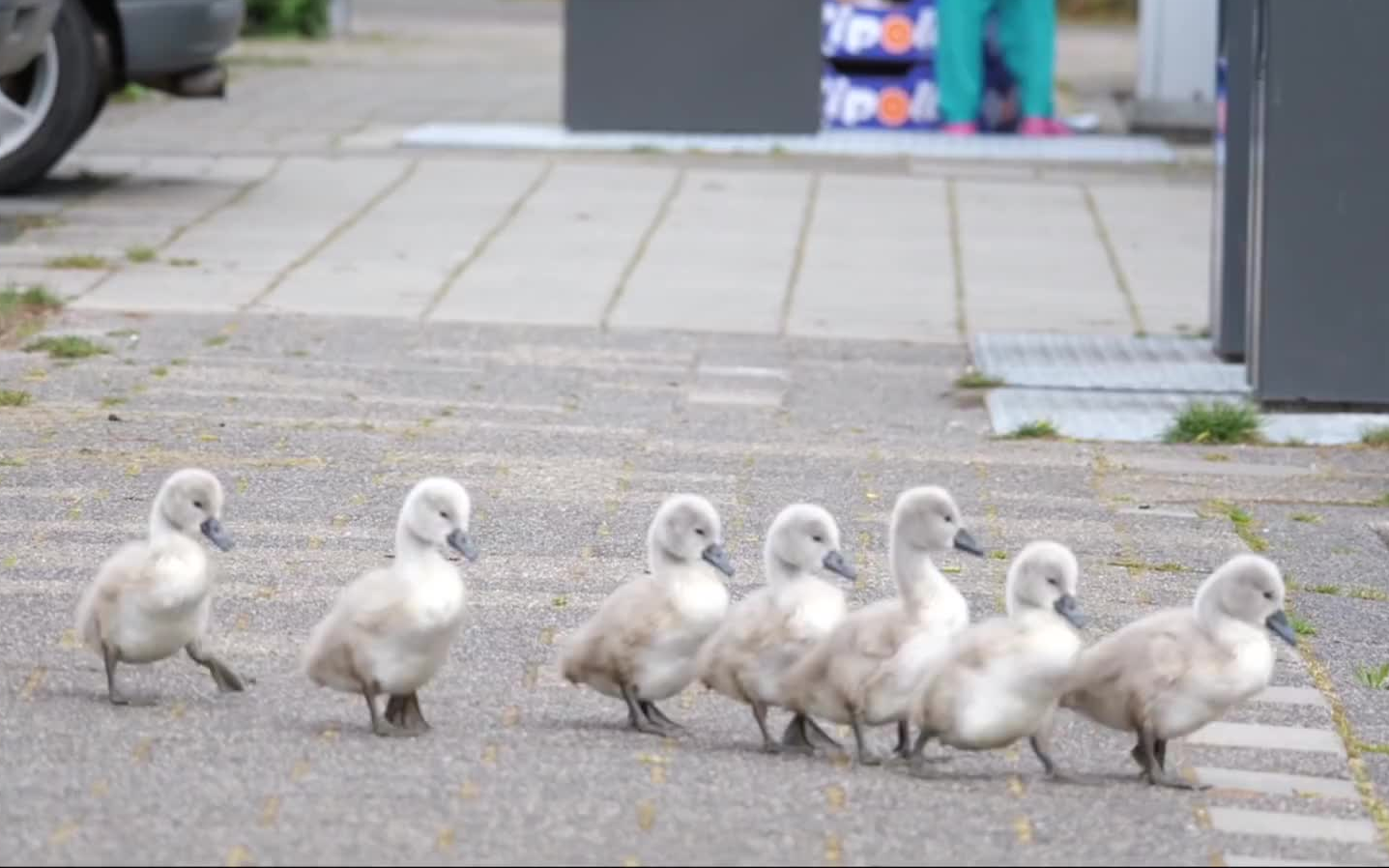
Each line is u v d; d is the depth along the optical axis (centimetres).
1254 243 1605
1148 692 812
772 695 838
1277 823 788
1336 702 958
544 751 826
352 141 2766
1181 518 1291
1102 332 1859
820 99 2872
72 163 2508
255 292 1870
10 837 716
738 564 1128
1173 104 2995
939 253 2173
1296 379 1588
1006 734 805
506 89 3462
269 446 1359
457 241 2148
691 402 1570
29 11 1998
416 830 734
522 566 1109
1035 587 807
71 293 1828
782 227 2280
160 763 794
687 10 2848
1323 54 1550
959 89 2934
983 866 723
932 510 825
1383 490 1383
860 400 1611
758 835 743
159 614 845
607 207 2358
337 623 827
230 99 3198
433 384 1580
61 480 1244
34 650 935
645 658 845
